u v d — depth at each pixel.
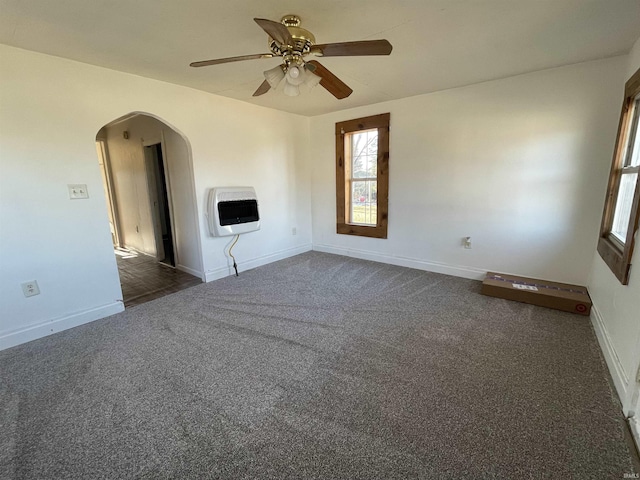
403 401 1.64
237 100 3.71
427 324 2.49
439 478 1.21
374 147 4.23
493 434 1.42
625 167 2.29
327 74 2.12
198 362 2.03
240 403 1.65
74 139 2.52
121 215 5.46
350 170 4.55
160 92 3.00
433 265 3.85
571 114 2.74
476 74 2.90
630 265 1.73
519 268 3.23
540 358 1.99
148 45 2.19
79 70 2.49
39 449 1.38
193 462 1.31
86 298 2.68
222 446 1.38
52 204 2.44
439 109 3.47
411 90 3.40
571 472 1.23
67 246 2.54
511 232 3.22
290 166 4.55
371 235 4.36
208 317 2.70
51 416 1.58
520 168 3.07
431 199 3.71
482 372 1.86
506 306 2.79
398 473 1.24
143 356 2.12
